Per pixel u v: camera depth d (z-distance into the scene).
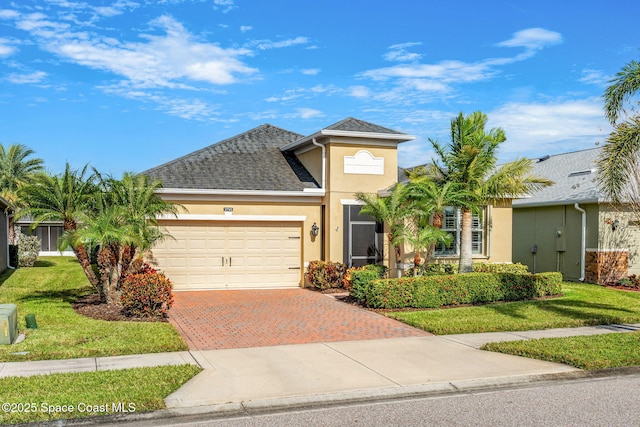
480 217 18.17
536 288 16.45
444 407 7.38
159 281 13.16
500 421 6.83
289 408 7.39
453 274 16.31
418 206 16.78
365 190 19.00
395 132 19.28
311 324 12.62
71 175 14.23
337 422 6.82
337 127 18.88
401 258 18.52
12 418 6.62
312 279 18.14
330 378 8.47
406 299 14.60
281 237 18.88
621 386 8.33
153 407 7.07
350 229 18.81
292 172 20.19
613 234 20.47
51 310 13.55
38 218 13.93
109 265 14.23
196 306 14.93
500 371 8.88
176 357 9.55
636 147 13.61
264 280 18.69
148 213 14.85
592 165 23.23
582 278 20.81
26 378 8.09
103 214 13.88
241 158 20.62
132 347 9.95
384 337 11.38
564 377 8.84
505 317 13.31
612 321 13.04
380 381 8.33
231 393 7.70
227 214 18.20
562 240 21.88
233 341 10.91
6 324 10.04
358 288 15.30
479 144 16.98
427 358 9.69
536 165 27.58
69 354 9.48
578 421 6.82
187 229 18.02
